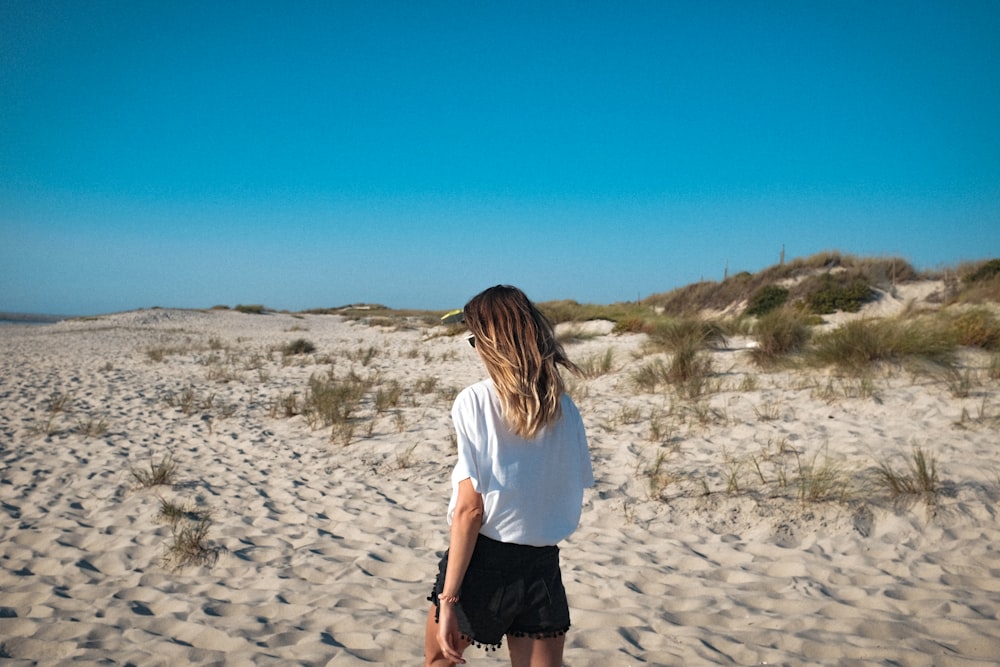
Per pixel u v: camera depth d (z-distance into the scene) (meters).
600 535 4.88
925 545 4.36
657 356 11.49
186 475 6.70
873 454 5.86
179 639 3.49
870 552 4.36
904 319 11.59
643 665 3.10
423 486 6.21
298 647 3.36
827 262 24.31
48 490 6.28
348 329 30.98
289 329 31.30
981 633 3.24
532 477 1.85
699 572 4.24
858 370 8.73
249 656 3.27
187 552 4.70
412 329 26.86
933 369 8.40
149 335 27.64
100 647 3.39
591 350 14.33
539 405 1.82
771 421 7.23
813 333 11.05
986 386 7.59
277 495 6.07
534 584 1.87
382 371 13.95
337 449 7.62
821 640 3.25
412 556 4.62
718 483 5.59
